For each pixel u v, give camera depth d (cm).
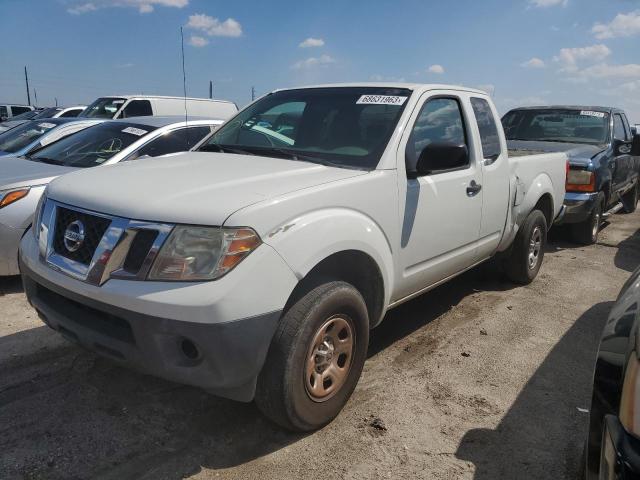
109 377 367
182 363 260
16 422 314
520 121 994
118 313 260
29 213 511
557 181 624
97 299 267
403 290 382
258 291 259
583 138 913
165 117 714
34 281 316
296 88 461
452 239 420
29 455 287
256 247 262
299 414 294
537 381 384
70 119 853
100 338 274
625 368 203
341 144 376
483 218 462
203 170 332
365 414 335
